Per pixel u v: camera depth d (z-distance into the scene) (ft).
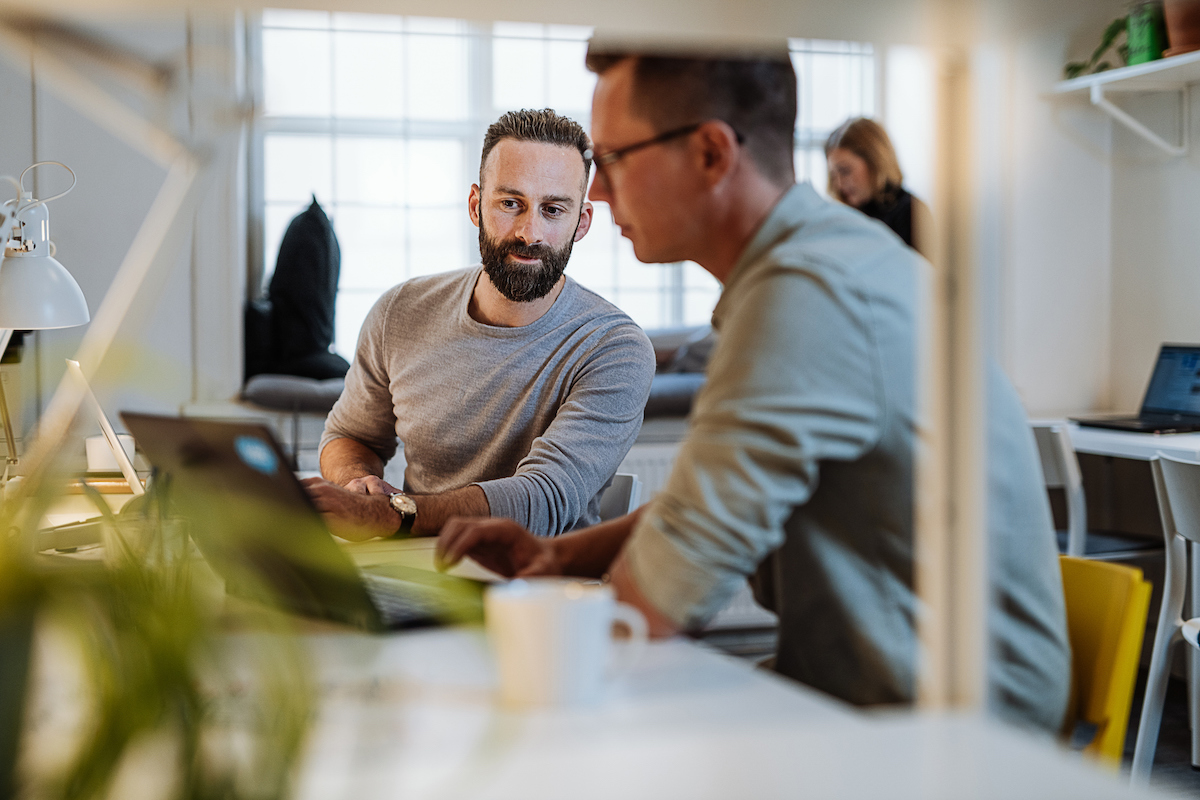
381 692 2.35
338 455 6.38
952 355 1.93
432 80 13.48
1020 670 3.22
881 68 13.56
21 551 1.23
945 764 1.68
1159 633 7.69
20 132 10.80
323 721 2.13
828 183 9.57
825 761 1.68
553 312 6.09
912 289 3.16
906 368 3.09
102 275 11.10
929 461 1.95
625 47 3.43
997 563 3.21
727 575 2.96
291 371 11.72
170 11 2.09
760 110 3.43
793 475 2.97
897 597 3.25
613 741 1.83
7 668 1.18
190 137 3.53
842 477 3.23
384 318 6.42
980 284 1.91
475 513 5.10
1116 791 1.59
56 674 1.84
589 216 6.19
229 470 2.84
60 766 1.17
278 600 3.02
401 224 13.52
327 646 2.77
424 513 4.97
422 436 6.17
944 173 1.93
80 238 11.03
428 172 13.56
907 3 1.92
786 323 2.99
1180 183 11.00
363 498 4.87
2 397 6.21
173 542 3.25
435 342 6.21
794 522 3.32
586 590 2.38
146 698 1.16
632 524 3.92
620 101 3.49
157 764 1.19
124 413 3.26
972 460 1.92
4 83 10.69
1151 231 11.38
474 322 6.11
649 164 3.50
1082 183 11.75
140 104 6.83
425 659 2.65
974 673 1.94
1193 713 8.18
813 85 14.33
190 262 11.37
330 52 13.15
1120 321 11.80
